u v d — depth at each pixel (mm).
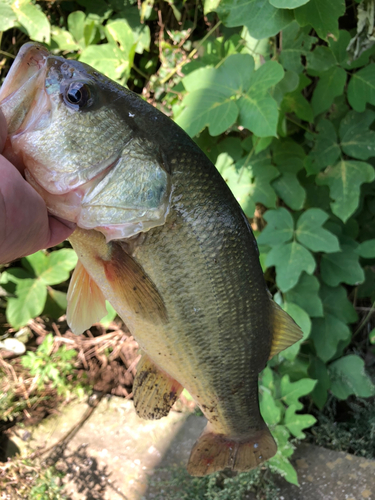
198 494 569
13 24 562
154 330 315
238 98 496
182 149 288
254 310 334
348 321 643
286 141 601
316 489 560
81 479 622
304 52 529
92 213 264
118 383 776
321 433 639
